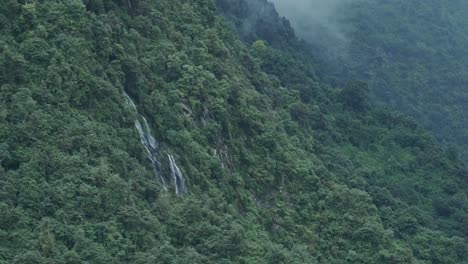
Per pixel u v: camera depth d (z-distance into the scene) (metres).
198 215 82.62
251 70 109.38
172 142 87.12
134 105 86.38
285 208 94.50
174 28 98.75
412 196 113.06
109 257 74.06
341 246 94.81
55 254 71.94
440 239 104.38
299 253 89.50
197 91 92.12
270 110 104.38
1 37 81.69
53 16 84.62
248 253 83.69
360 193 99.69
